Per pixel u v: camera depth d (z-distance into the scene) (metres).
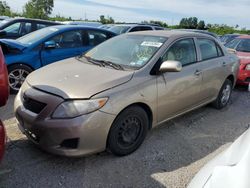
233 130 4.78
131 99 3.50
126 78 3.59
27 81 3.84
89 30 7.04
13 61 5.77
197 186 1.92
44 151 3.69
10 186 3.02
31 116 3.34
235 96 6.92
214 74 5.10
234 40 8.96
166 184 3.20
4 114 4.82
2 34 6.62
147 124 3.88
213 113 5.53
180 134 4.48
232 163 1.86
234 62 5.77
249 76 7.21
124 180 3.22
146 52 4.13
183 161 3.69
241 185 1.58
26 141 3.93
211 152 3.98
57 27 6.79
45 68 4.18
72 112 3.17
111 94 3.33
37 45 6.12
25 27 9.40
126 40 4.61
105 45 4.72
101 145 3.33
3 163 3.40
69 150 3.20
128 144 3.67
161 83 3.92
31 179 3.15
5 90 2.65
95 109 3.20
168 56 4.20
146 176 3.32
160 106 3.98
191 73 4.49
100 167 3.44
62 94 3.27
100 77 3.56
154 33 4.67
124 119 3.51
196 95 4.73
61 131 3.15
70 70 3.88
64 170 3.35
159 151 3.89
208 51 5.13
